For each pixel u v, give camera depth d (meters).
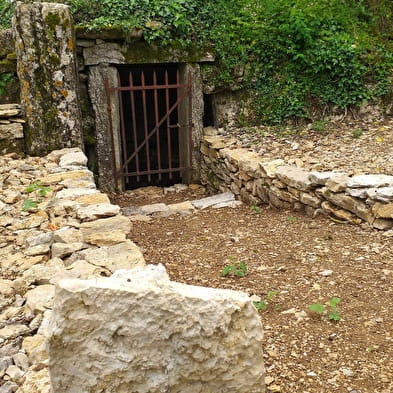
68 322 1.87
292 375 2.81
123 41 7.33
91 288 1.87
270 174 5.96
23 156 6.34
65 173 5.25
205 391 2.01
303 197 5.44
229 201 6.72
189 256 4.69
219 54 7.79
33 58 6.25
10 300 2.89
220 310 1.95
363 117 8.00
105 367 1.91
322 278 3.88
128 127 9.42
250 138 7.62
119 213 4.11
